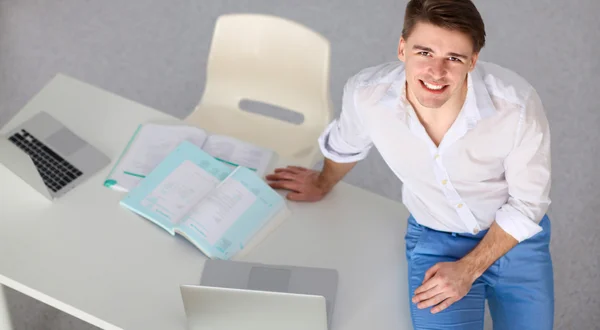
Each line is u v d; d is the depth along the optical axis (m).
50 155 2.45
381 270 2.16
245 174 2.32
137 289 2.11
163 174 2.36
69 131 2.54
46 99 2.64
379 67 2.06
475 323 2.04
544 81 3.87
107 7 4.20
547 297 2.13
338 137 2.24
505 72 1.94
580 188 3.46
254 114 2.85
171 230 2.22
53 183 2.37
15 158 2.28
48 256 2.18
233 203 2.25
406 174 2.10
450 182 2.04
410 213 2.31
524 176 1.98
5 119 3.65
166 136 2.50
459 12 1.69
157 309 2.06
